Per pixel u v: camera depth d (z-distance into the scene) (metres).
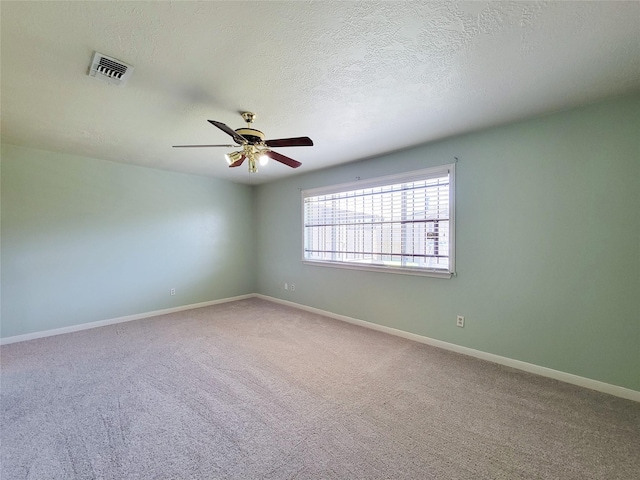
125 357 2.94
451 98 2.20
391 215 3.68
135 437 1.78
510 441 1.74
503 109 2.39
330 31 1.47
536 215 2.58
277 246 5.39
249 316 4.46
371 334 3.64
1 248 3.33
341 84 1.99
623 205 2.21
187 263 4.91
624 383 2.21
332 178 4.39
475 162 2.91
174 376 2.54
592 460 1.59
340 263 4.26
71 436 1.78
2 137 3.07
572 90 2.09
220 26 1.43
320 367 2.72
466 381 2.46
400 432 1.83
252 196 5.86
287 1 1.28
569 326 2.44
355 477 1.49
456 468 1.54
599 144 2.28
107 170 4.05
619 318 2.23
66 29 1.44
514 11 1.34
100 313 4.01
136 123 2.64
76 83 1.96
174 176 4.73
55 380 2.47
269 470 1.53
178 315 4.51
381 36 1.51
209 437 1.78
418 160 3.35
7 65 1.74
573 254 2.41
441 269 3.19
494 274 2.82
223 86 2.00
